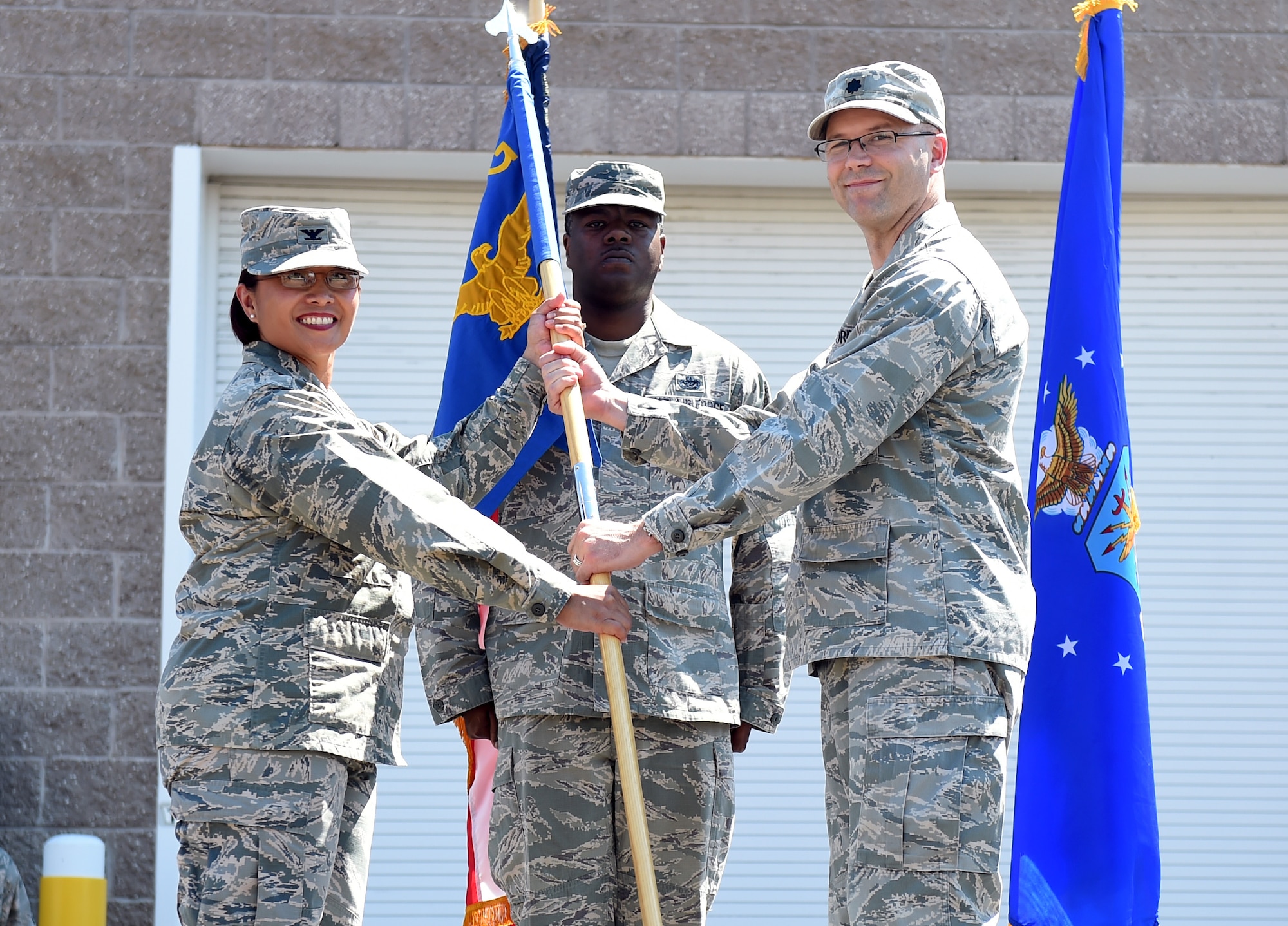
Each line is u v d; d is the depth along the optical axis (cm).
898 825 884
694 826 1074
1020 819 1080
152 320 1720
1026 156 1784
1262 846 1772
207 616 918
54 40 1744
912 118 977
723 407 1147
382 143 1750
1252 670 1798
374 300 1800
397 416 1788
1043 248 1856
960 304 922
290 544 930
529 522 1117
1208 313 1855
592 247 1144
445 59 1766
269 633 910
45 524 1689
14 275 1717
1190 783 1781
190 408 1714
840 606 921
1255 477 1830
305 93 1750
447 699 1123
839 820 938
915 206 993
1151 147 1794
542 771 1068
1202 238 1867
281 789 895
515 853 1077
